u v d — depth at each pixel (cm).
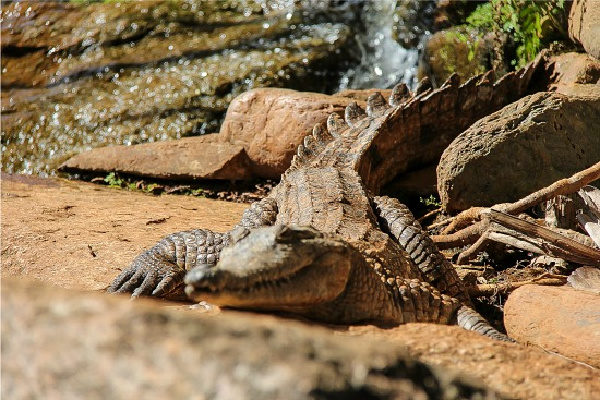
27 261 962
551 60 1380
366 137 1213
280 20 1959
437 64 1683
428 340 608
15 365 415
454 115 1339
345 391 385
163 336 394
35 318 416
